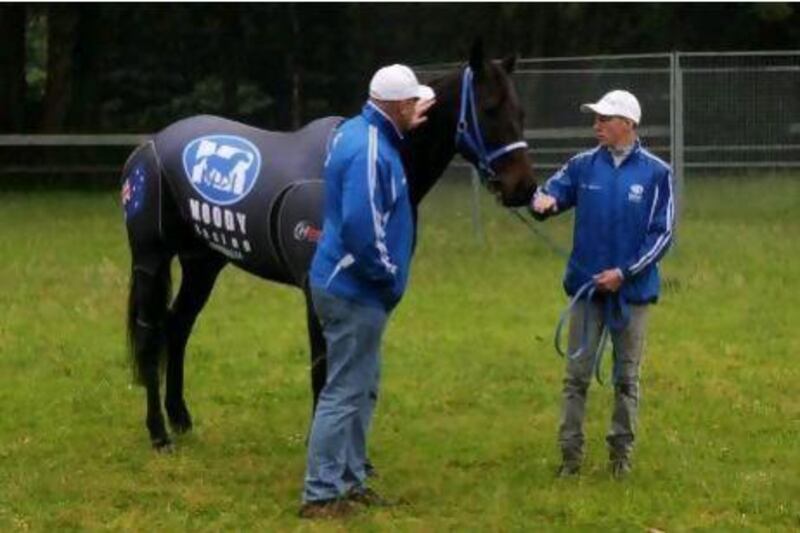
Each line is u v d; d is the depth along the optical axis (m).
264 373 10.30
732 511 6.89
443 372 10.30
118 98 33.28
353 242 6.16
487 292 13.97
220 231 7.54
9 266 15.75
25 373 10.30
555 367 10.49
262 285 14.33
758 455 7.97
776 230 18.27
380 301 6.40
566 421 7.41
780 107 19.11
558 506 6.91
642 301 7.15
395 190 6.23
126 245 17.78
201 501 7.06
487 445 8.25
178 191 7.78
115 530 6.61
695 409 9.13
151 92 33.38
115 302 13.41
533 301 13.43
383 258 6.20
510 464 7.82
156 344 8.14
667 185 7.06
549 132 17.83
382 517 6.72
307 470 6.82
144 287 8.09
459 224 19.11
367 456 7.84
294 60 33.00
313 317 6.97
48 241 18.16
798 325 12.16
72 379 10.10
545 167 18.08
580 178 7.16
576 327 7.25
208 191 7.53
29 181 27.69
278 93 33.44
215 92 33.34
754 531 6.56
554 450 8.12
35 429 8.68
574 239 7.21
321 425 6.61
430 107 6.95
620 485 7.30
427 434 8.53
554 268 15.54
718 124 19.20
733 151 19.22
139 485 7.38
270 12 32.50
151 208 7.95
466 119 6.91
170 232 7.98
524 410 9.20
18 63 29.42
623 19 30.30
